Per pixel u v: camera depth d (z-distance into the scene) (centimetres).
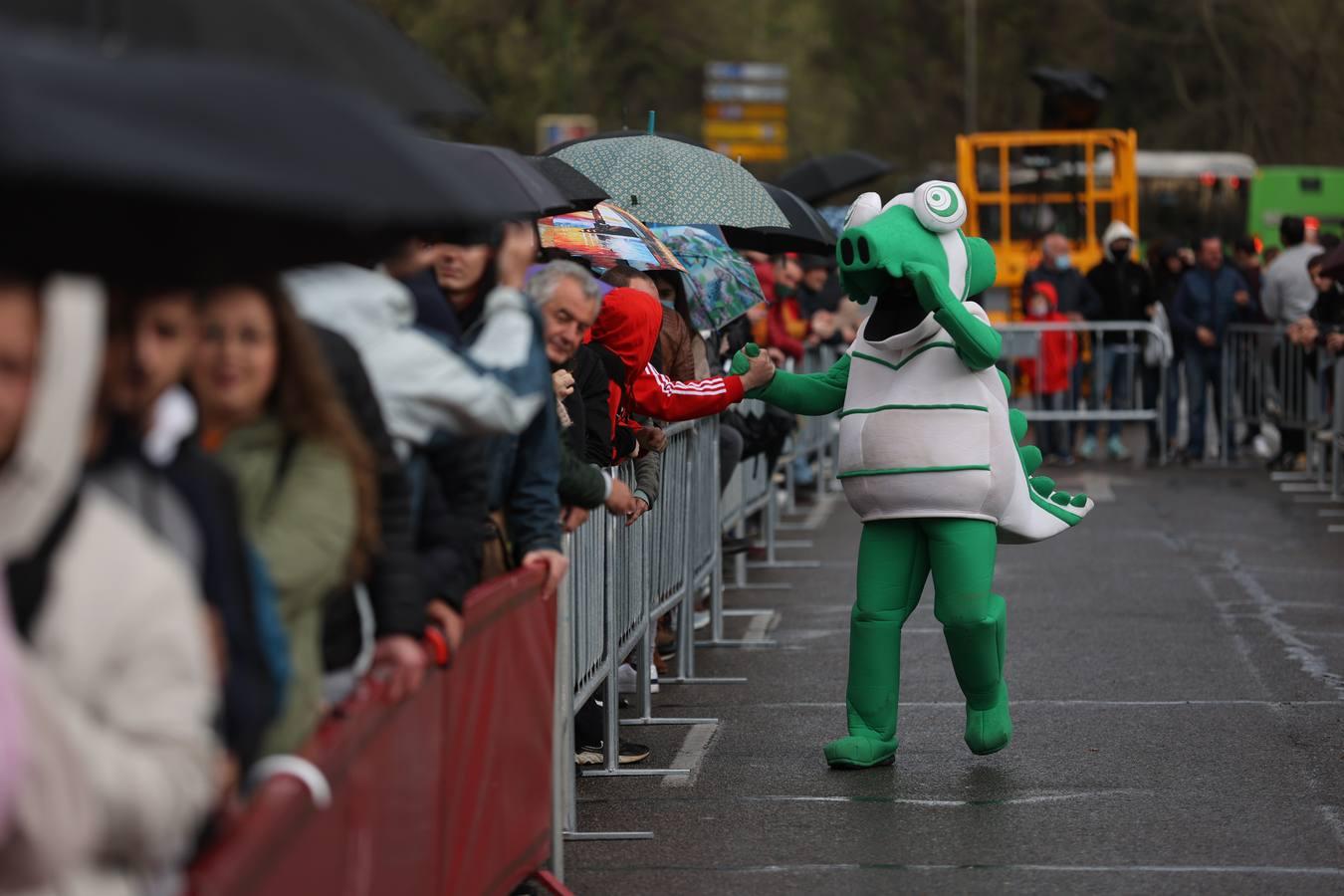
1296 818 1720
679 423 2342
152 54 747
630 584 2039
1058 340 5372
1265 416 5166
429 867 1095
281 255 818
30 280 653
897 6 16100
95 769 666
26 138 593
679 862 1598
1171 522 4128
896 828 1703
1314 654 2595
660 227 2712
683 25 12781
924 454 1867
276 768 845
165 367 773
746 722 2211
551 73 11362
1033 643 2709
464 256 1409
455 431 1178
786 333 4028
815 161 4844
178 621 699
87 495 699
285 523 937
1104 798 1805
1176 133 14400
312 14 975
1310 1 12962
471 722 1191
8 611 673
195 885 718
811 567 3603
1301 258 5003
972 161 7562
